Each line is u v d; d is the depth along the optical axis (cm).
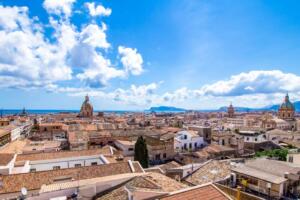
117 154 4806
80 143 6950
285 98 19475
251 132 8988
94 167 2953
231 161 5072
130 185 2205
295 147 8262
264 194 3566
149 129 10119
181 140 8119
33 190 2405
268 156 6238
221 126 14188
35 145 6056
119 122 15175
